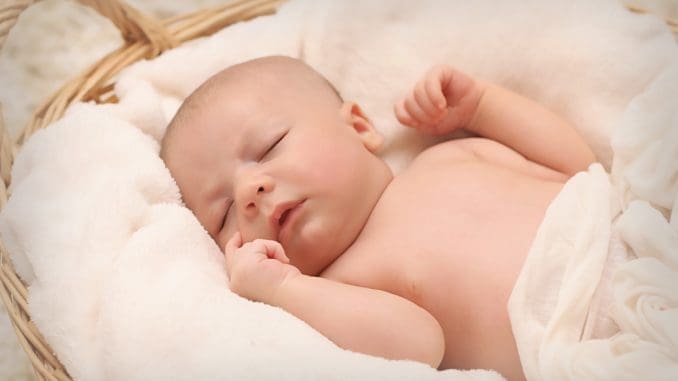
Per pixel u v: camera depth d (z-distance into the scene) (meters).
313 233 1.03
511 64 1.22
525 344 0.87
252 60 1.20
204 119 1.09
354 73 1.29
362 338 0.91
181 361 0.85
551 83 1.20
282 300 0.93
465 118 1.20
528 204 1.01
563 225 0.92
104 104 1.21
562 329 0.86
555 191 1.03
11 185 1.10
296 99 1.11
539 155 1.15
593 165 1.03
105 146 1.10
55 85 1.76
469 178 1.06
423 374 0.83
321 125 1.09
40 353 0.94
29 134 1.18
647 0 1.74
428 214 1.03
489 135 1.19
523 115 1.16
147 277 0.94
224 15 1.39
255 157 1.06
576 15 1.20
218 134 1.07
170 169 1.11
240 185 1.01
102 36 1.83
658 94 1.03
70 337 0.92
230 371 0.83
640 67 1.15
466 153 1.16
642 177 0.97
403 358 0.90
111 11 1.27
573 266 0.89
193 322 0.88
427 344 0.90
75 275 0.95
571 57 1.18
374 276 1.02
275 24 1.34
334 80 1.31
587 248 0.90
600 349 0.83
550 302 0.90
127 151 1.10
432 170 1.11
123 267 0.94
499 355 0.94
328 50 1.30
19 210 1.02
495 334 0.94
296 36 1.32
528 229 0.97
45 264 0.97
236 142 1.06
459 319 0.96
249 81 1.12
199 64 1.29
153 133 1.21
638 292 0.85
